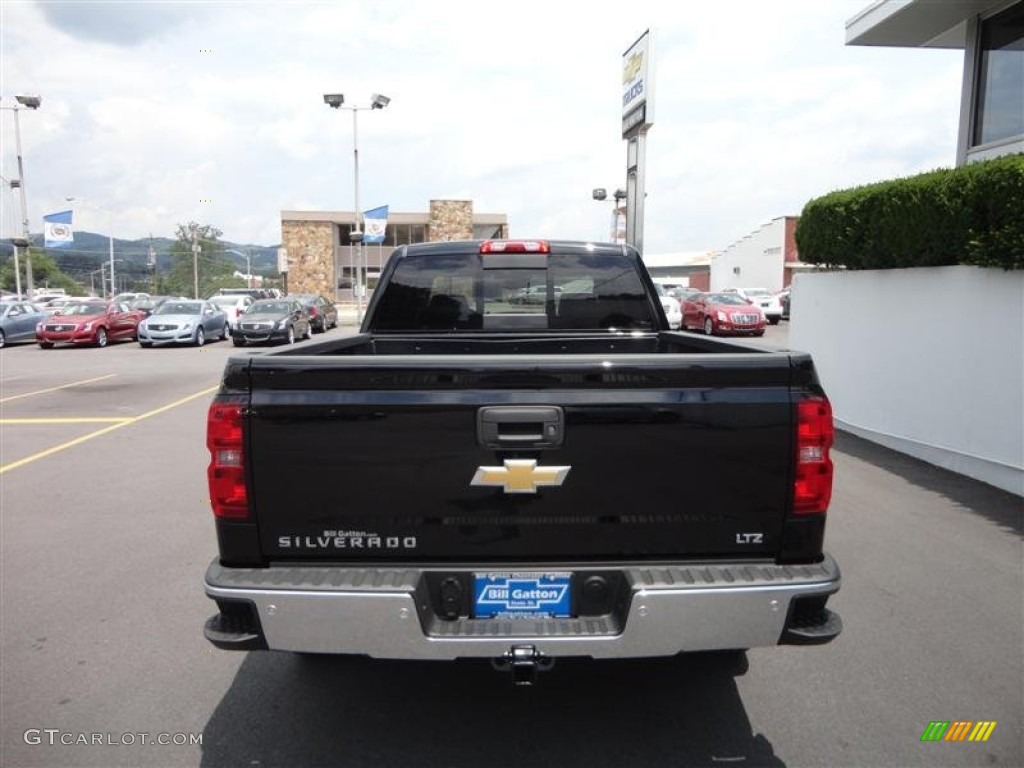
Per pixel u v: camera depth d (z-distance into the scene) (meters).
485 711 3.23
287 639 2.53
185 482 7.20
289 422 2.57
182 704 3.30
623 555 2.64
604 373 2.56
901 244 7.76
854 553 5.01
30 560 5.07
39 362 19.50
